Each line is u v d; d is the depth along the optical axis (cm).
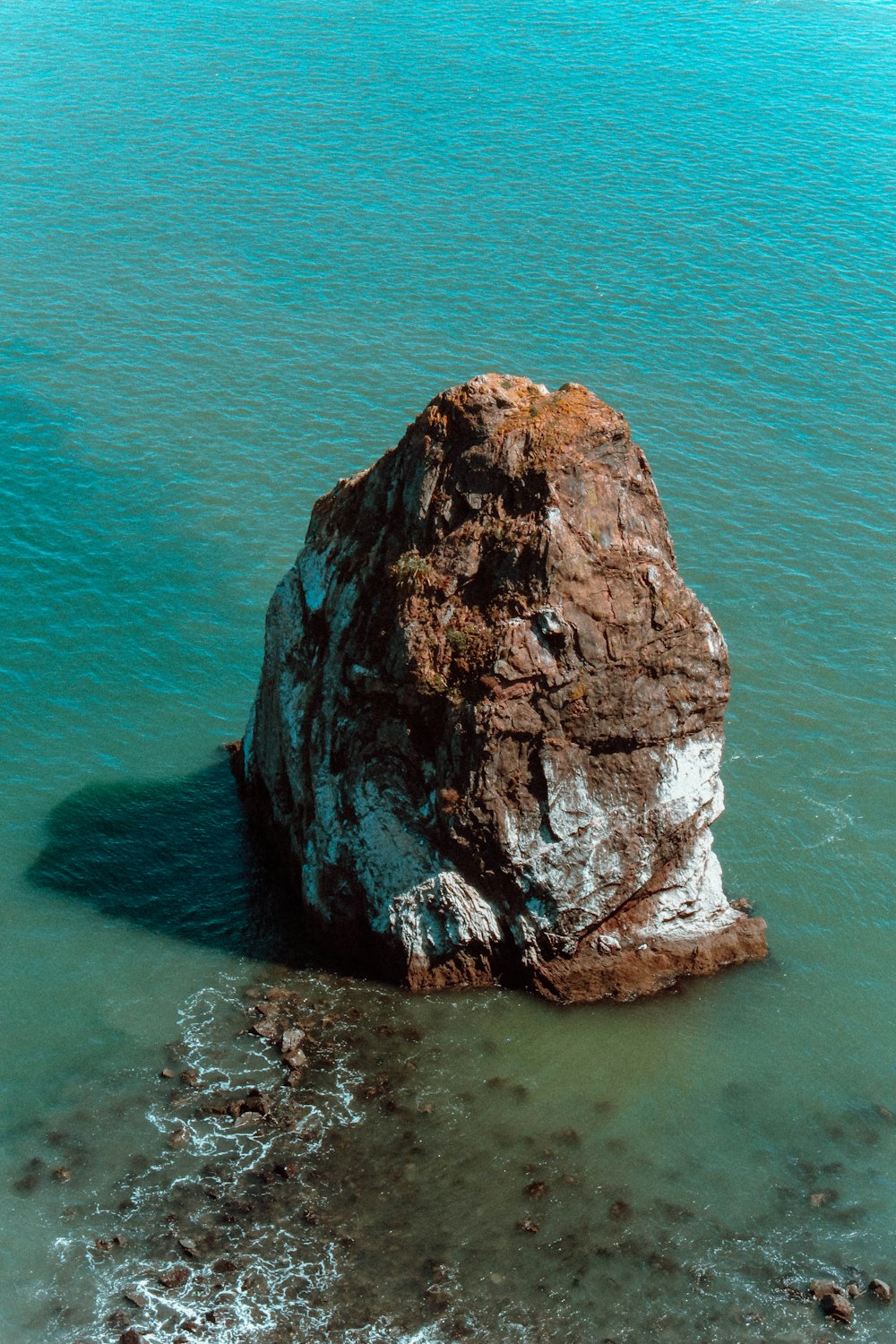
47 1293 3062
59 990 3938
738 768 5128
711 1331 3067
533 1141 3522
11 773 4897
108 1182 3334
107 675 5494
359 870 3988
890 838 4812
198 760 5066
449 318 8531
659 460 7162
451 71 12938
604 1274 3177
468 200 10175
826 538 6638
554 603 3684
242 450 7150
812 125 11850
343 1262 3161
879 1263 3259
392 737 3903
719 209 10156
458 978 3994
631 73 13000
